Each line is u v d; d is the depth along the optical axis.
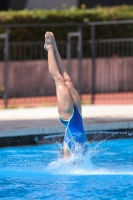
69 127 18.20
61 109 18.14
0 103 41.84
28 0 52.22
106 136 25.17
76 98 18.38
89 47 46.75
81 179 16.92
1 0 52.88
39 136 24.25
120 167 19.02
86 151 18.50
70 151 18.22
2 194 14.99
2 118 29.17
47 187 15.84
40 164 19.75
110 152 22.42
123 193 15.00
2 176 17.61
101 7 48.91
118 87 45.41
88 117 28.53
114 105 36.94
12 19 44.91
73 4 50.09
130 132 25.91
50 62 18.28
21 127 24.45
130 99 42.22
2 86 44.94
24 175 17.72
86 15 46.16
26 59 45.78
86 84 46.16
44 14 45.47
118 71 45.38
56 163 18.97
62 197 14.56
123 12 46.72
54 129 24.47
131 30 47.19
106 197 14.55
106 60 45.41
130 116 28.86
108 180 16.75
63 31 45.81
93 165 19.17
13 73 44.97
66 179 16.95
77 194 14.90
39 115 30.67
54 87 45.75
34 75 45.47
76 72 46.16
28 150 23.20
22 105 39.66
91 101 38.81
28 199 14.38
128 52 46.81
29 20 45.22
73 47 46.47
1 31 44.81
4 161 20.48
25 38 45.41
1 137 23.34
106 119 27.34
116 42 47.44
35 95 45.28
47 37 18.34
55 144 24.12
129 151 22.66
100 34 46.72
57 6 50.84
